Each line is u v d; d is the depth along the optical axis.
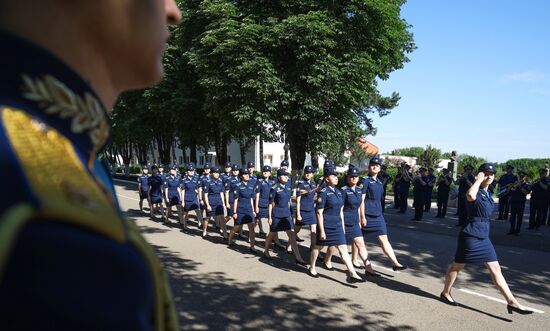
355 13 14.05
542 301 5.64
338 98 13.99
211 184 9.82
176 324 0.49
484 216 5.13
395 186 16.72
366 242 9.59
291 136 15.55
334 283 6.28
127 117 21.84
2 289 0.28
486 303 5.49
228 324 4.55
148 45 0.46
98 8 0.41
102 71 0.45
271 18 13.35
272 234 7.69
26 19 0.38
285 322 4.66
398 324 4.70
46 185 0.32
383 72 16.36
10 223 0.28
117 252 0.35
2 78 0.35
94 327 0.31
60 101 0.38
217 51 13.26
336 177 6.59
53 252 0.30
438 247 9.11
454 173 18.14
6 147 0.32
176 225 11.95
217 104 14.91
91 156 0.42
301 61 13.43
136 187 25.19
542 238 10.75
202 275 6.51
